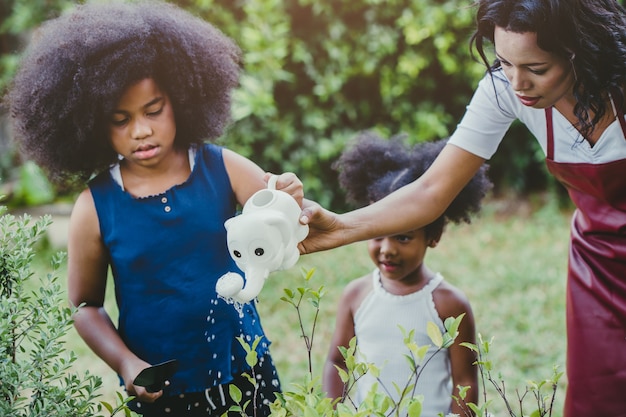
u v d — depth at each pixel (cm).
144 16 195
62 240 585
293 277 507
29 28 614
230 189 203
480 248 559
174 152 201
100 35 184
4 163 689
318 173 630
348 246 562
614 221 205
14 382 151
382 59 624
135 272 196
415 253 234
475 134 204
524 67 170
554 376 165
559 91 175
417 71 609
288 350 396
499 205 650
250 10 583
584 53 166
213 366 198
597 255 211
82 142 200
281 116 625
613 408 208
